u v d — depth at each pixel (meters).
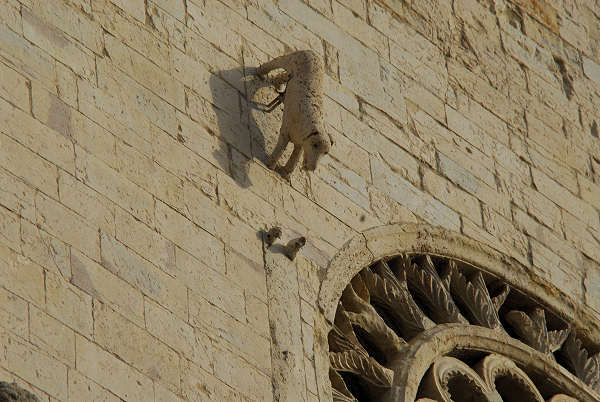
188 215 36.28
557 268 43.97
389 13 43.97
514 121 45.38
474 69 45.25
